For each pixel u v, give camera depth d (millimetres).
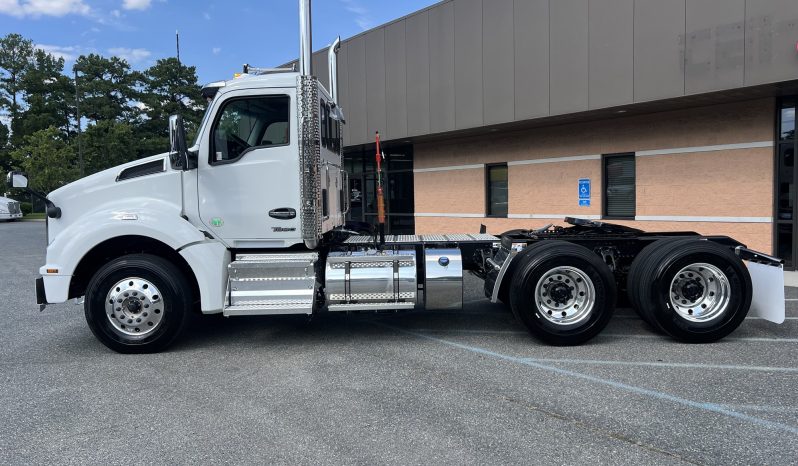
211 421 4086
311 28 5969
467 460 3428
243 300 5895
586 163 11984
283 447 3652
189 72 56031
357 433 3844
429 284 6223
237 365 5438
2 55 66938
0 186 51719
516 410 4195
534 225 13070
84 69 54375
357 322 7227
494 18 11828
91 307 5758
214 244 5906
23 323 7398
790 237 9500
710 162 10172
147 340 5797
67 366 5477
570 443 3635
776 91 8820
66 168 41312
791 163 9375
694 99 9422
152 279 5781
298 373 5156
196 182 5984
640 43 9570
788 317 6969
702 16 8812
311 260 5941
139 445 3713
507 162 13578
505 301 7184
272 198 5953
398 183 16828
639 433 3762
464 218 14781
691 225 10484
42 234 24953
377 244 6586
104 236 5762
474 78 12344
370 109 15031
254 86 5910
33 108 58625
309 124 5812
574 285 5930
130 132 46969
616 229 7141
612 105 10031
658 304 5844
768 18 8164
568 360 5418
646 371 5035
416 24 13531
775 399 4309
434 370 5180
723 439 3648
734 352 5574
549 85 10969
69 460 3512
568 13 10539
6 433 3930
